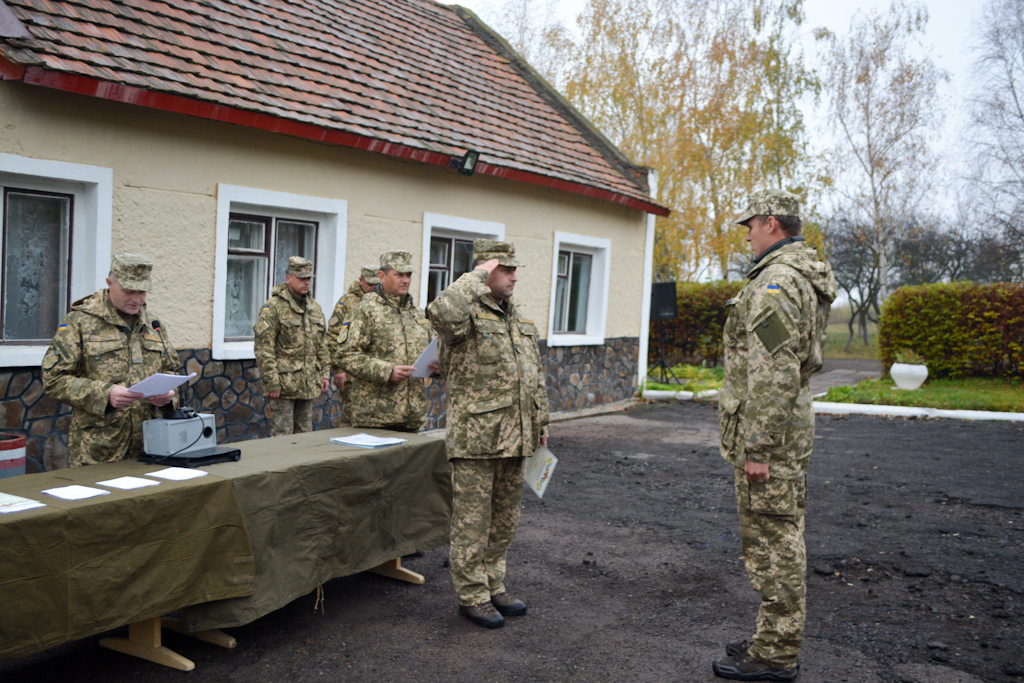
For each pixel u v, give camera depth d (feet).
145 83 18.56
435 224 28.19
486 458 12.39
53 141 17.87
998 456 26.45
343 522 12.65
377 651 11.48
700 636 12.23
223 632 11.89
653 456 26.89
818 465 24.94
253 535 10.97
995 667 11.12
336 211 24.63
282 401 19.98
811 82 82.33
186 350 21.15
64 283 18.98
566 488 21.93
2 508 8.87
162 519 9.96
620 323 39.73
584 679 10.71
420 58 33.37
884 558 15.88
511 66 41.09
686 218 73.82
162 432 11.68
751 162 76.59
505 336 12.61
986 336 44.52
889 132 82.33
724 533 17.81
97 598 9.27
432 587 14.38
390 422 15.81
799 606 10.39
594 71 76.23
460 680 10.60
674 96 74.64
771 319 9.79
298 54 26.23
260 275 23.53
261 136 22.43
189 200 20.84
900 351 46.98
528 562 15.67
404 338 15.92
